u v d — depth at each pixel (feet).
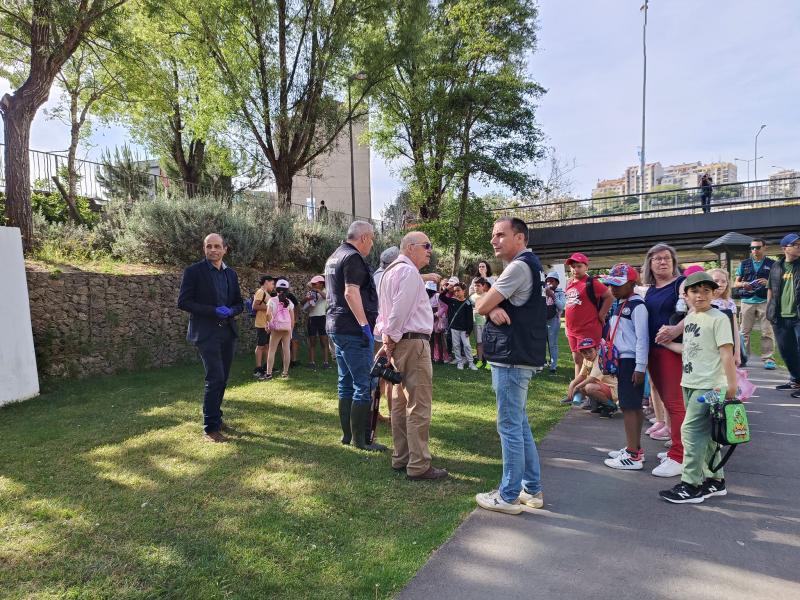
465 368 30.86
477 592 8.29
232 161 70.49
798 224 74.43
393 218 103.04
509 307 10.79
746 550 9.61
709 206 79.25
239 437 16.51
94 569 8.76
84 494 11.90
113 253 36.58
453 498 11.94
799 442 16.25
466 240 77.41
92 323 28.32
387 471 13.60
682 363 12.95
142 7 48.47
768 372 28.73
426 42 64.03
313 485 12.52
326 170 124.16
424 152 81.76
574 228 87.86
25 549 9.39
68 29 35.29
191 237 37.83
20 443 15.78
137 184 47.21
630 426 13.94
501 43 74.74
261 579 8.50
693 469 11.76
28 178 32.76
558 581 8.59
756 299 29.86
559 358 35.01
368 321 15.52
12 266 22.02
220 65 54.70
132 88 51.96
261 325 27.81
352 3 55.72
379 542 9.83
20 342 22.17
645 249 91.91
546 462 14.69
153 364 31.17
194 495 11.86
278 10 54.90
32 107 33.32
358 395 15.19
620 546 9.77
